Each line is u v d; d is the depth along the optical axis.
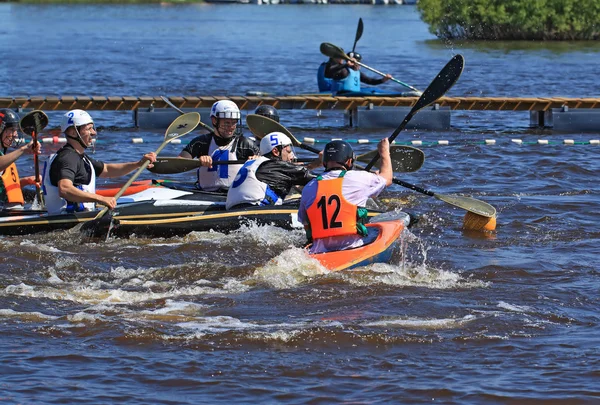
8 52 101.81
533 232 28.23
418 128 53.84
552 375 16.59
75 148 27.34
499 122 57.16
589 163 41.28
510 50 106.69
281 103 54.00
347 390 16.02
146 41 123.94
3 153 29.73
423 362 17.23
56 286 22.08
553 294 21.50
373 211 28.38
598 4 118.81
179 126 32.22
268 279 22.36
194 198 29.23
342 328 18.83
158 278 22.86
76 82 73.81
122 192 27.70
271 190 28.45
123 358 17.39
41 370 16.80
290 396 15.78
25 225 26.95
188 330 18.81
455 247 26.31
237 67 87.38
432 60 94.94
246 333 18.56
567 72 82.50
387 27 163.25
